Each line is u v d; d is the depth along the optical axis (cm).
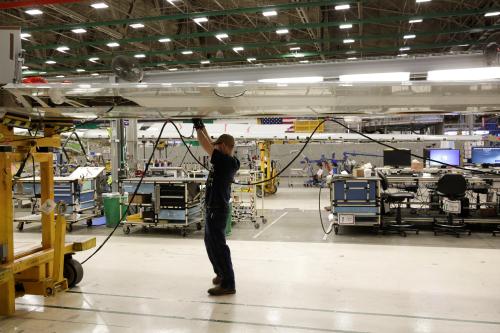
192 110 371
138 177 790
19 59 328
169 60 1460
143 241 668
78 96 333
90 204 834
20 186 636
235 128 1188
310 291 404
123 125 939
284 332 312
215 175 392
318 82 293
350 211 692
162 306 367
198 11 1036
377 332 311
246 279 444
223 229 393
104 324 329
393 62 888
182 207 705
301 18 1011
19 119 377
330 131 1903
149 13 1042
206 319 337
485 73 282
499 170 778
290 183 1869
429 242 636
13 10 1010
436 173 796
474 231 724
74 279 419
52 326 326
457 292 399
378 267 490
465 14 899
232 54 1457
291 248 598
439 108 346
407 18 929
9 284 349
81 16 965
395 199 693
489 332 310
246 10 874
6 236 343
